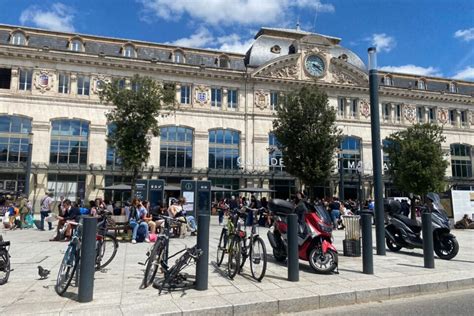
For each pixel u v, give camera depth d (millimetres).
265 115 38531
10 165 30875
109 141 21547
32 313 5008
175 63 36062
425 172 28734
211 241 13875
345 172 40250
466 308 5777
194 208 19781
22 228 18984
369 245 7840
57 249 11188
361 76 41625
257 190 28469
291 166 24734
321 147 24312
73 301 5617
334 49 43656
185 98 36969
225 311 5375
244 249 7742
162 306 5367
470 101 46000
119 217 14500
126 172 33312
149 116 21031
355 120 41188
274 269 8250
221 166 36938
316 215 8234
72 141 33156
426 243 8594
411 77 46719
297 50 40125
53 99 32688
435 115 44969
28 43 33500
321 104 24953
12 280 7023
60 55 32844
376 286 6617
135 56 36438
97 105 33812
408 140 31062
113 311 5125
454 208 21453
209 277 7414
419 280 7117
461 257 10172
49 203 18422
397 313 5578
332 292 6176
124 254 10375
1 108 31391
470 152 45812
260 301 5625
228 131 37688
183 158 36031
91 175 33125
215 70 37250
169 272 6492
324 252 7824
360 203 31156
